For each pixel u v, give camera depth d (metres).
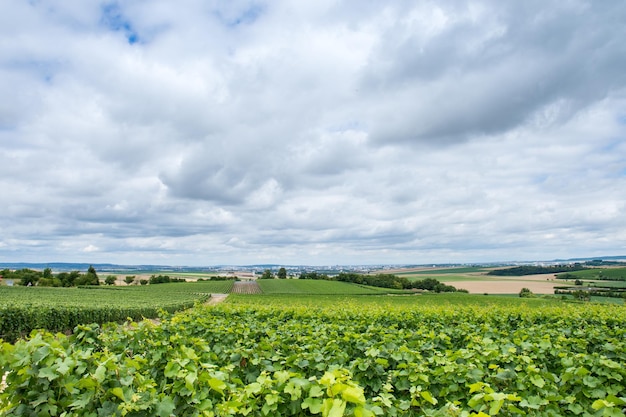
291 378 4.76
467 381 6.59
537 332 12.40
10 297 48.56
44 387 4.43
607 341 11.71
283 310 19.81
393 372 7.00
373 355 7.04
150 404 4.60
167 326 10.48
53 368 4.42
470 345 8.88
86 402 4.39
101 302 42.00
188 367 5.26
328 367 7.09
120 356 5.81
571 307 21.81
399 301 55.81
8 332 22.58
